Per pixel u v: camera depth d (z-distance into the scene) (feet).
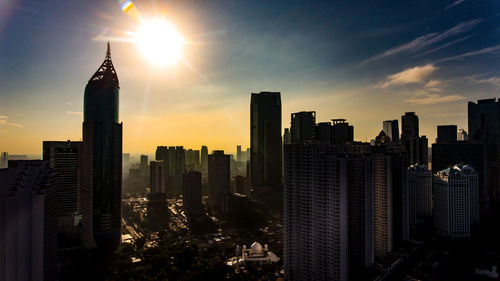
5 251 282.77
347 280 643.86
